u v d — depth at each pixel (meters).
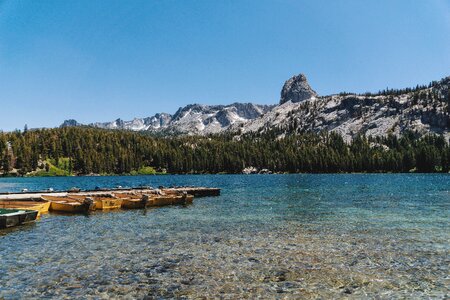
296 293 16.64
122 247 25.06
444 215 40.25
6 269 19.88
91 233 30.23
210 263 21.12
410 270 19.84
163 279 18.39
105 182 146.50
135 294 16.47
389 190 81.00
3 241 26.95
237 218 38.75
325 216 39.81
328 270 19.81
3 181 161.25
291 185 105.81
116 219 38.41
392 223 34.88
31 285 17.47
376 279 18.44
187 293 16.58
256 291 16.84
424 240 27.12
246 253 23.34
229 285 17.59
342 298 16.11
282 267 20.34
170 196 52.94
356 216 39.72
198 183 130.25
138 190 65.81
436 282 18.03
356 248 24.64
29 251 23.89
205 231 31.03
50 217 39.69
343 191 78.62
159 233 30.17
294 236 28.70
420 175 179.00
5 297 16.03
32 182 149.75
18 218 33.75
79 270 19.77
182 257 22.42
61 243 26.30
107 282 17.94
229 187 98.94
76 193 57.97
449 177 150.00
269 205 51.38
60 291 16.75
